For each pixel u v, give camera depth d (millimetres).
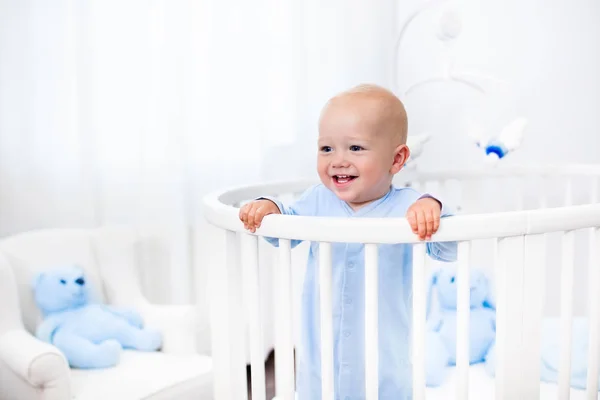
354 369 1088
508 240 915
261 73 2209
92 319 1721
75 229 1918
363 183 1023
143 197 2107
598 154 2164
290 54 2238
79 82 2000
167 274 2109
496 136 1828
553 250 2209
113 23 2018
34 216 2006
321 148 1051
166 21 2068
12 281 1640
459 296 913
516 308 929
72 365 1638
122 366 1645
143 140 2092
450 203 2273
